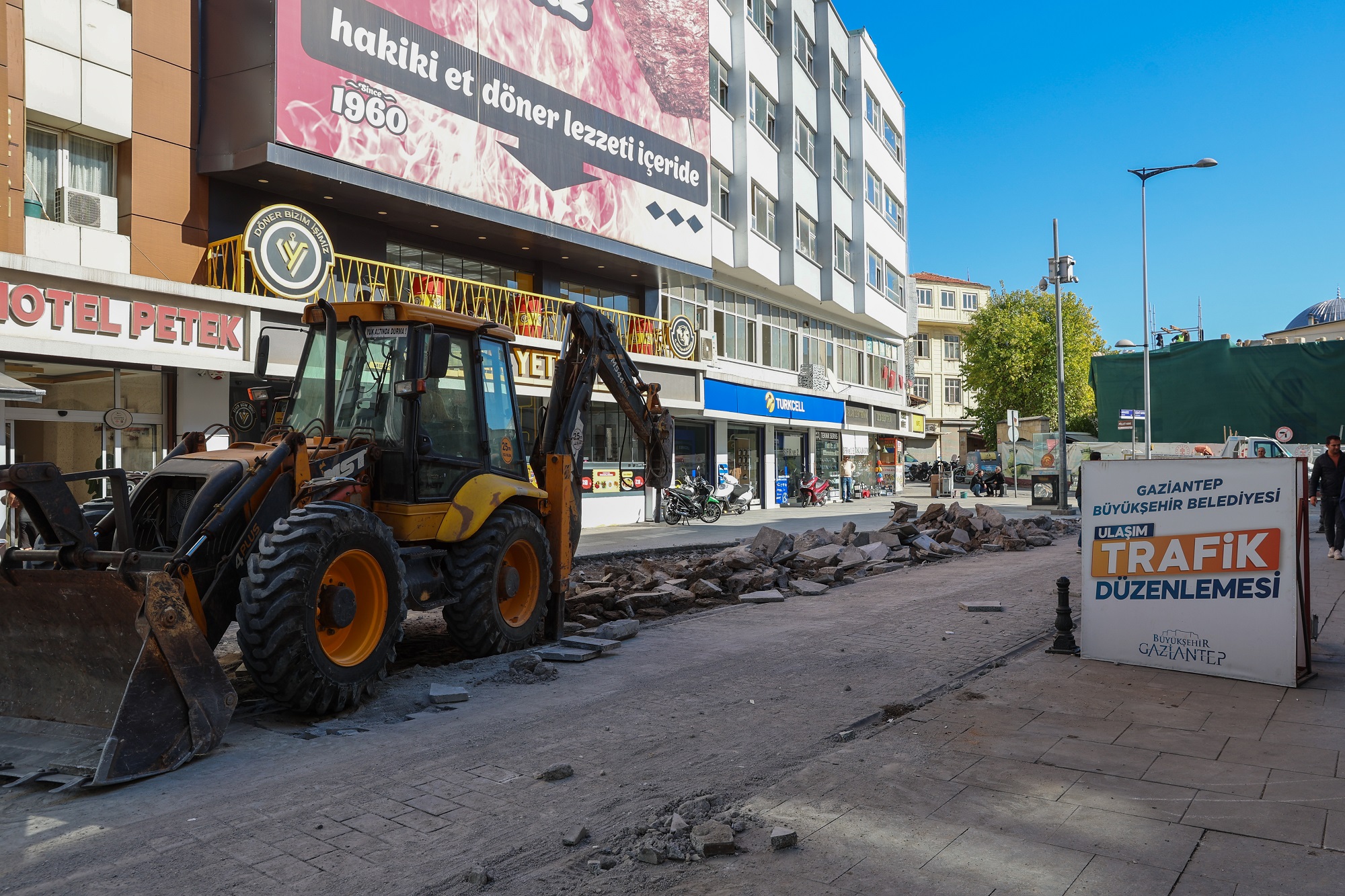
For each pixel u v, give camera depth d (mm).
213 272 14391
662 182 23000
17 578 5047
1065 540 17828
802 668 6961
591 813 4000
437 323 7254
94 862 3527
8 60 12281
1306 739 4879
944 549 15305
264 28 14141
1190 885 3207
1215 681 6211
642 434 10250
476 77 17641
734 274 28812
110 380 13391
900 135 43562
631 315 23234
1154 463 6664
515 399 8375
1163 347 37406
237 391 14805
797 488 32906
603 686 6457
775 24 31094
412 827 3848
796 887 3234
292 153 14305
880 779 4332
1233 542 6273
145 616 4633
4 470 4801
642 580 10969
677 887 3260
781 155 30875
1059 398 27797
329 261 15031
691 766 4641
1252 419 35656
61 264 11719
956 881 3256
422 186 16469
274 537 5438
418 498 6863
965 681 6430
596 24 20953
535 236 19281
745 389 28156
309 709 5523
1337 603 9242
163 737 4617
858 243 36844
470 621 7117
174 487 6035
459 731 5340
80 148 13508
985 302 79688
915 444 76000
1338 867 3332
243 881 3350
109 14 13555
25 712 5195
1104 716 5383
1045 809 3939
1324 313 73188
